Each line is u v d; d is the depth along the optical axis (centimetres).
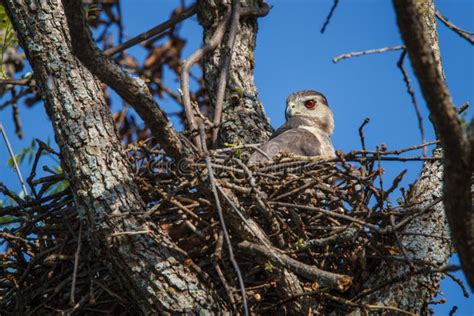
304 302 1087
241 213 1009
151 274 1062
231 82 1489
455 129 804
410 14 793
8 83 1465
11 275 1172
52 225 1171
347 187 1145
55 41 1163
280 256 1043
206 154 996
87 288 1147
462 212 829
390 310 1074
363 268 1112
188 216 1132
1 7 1417
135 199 1106
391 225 1032
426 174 1220
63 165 1148
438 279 1128
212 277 1116
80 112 1134
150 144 1305
